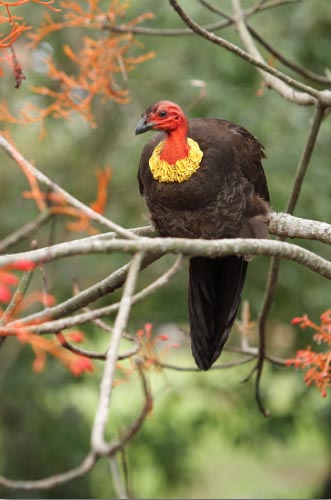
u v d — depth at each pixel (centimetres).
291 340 1516
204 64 1414
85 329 1464
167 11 1353
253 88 1397
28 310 1351
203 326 707
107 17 794
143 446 1586
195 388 1591
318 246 1401
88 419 1655
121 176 1422
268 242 477
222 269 712
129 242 429
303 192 1331
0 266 407
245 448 1656
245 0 1383
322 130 1379
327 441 1700
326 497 1820
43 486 335
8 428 1555
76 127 1502
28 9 1399
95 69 800
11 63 652
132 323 1470
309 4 1378
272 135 1377
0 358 1433
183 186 672
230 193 686
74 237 1329
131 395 1647
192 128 695
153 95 1439
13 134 1469
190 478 1642
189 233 704
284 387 1972
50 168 1523
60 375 1494
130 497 402
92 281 1437
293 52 1370
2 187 1508
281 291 1418
